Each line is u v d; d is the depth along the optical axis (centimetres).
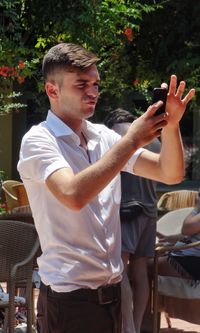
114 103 1363
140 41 1271
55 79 364
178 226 816
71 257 361
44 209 361
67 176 336
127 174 667
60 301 363
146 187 673
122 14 1145
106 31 1100
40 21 1094
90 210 362
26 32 1112
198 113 1481
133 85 1300
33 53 1071
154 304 695
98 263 363
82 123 379
